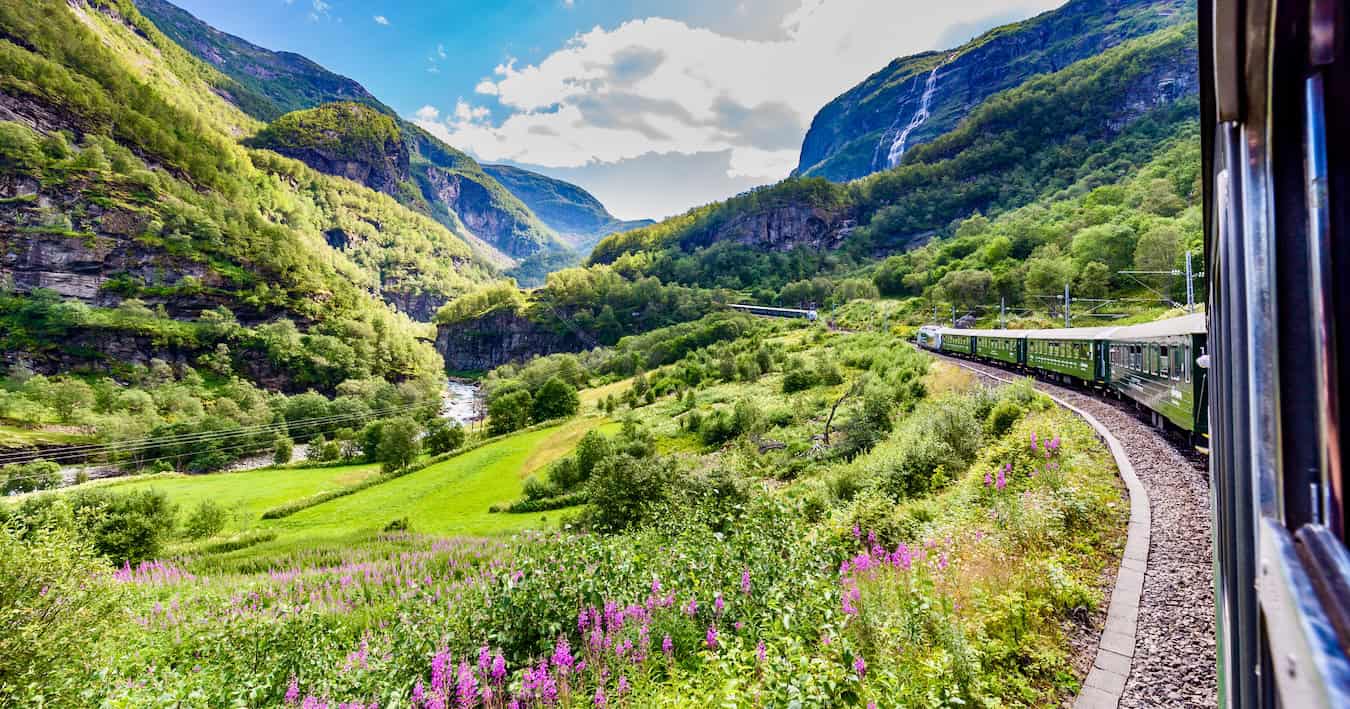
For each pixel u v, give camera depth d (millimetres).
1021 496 10148
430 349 152625
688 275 180000
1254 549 1190
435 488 41031
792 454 29812
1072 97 188375
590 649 6414
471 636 7113
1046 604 6582
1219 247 1588
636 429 42281
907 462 14641
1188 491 9781
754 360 61844
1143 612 6348
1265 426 975
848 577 7555
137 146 157000
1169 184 87312
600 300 170125
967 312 79125
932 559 8062
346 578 16062
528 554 8352
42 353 100625
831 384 46438
